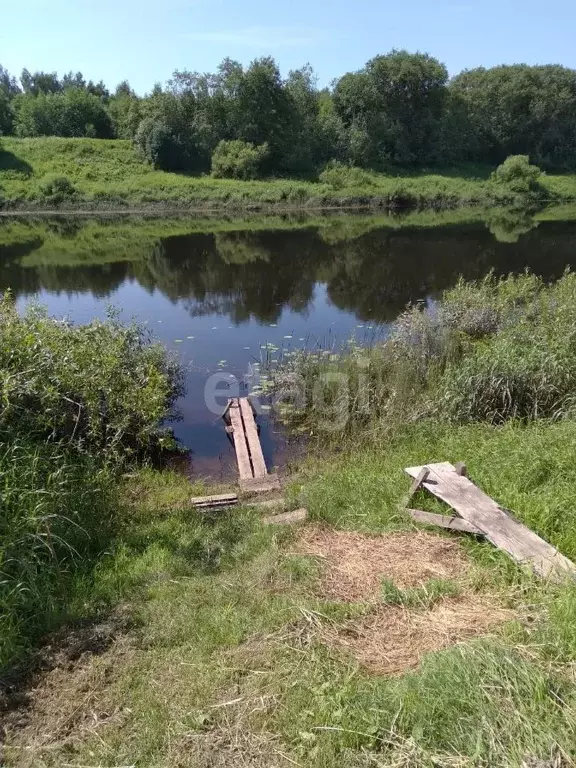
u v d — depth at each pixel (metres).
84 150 48.31
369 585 4.18
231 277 19.53
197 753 2.92
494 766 2.62
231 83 49.28
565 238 26.95
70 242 27.45
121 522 5.71
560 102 58.91
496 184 48.91
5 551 4.27
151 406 7.68
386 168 53.78
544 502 4.87
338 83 54.72
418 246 25.22
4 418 5.67
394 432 7.74
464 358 8.64
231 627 3.83
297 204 44.44
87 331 8.51
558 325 9.20
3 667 3.61
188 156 49.59
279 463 7.68
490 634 3.51
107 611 4.15
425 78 54.53
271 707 3.15
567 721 2.75
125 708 3.26
